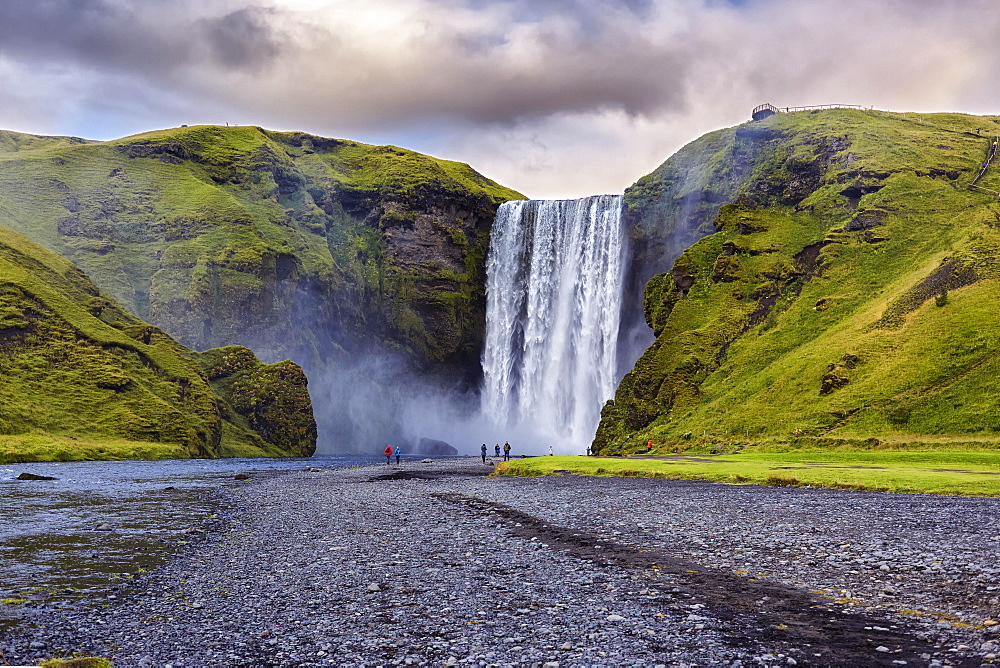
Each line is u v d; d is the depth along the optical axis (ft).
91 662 47.32
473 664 47.11
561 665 46.42
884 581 63.82
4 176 638.53
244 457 458.91
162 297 581.53
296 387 522.06
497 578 70.54
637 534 92.07
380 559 82.12
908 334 300.81
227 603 63.98
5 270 439.63
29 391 395.14
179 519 123.34
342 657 49.14
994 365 252.83
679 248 569.23
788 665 45.03
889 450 229.66
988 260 318.04
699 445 304.50
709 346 407.44
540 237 648.38
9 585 71.92
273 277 609.42
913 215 430.61
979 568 66.39
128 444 391.45
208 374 510.99
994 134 591.78
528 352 631.97
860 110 631.56
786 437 270.87
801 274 428.97
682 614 56.13
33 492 177.17
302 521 118.32
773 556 75.66
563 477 193.47
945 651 46.03
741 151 569.64
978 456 189.47
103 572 77.97
